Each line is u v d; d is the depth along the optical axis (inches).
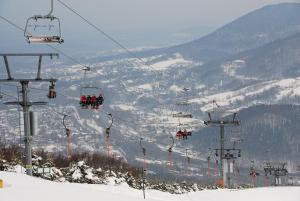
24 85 1429.6
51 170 1637.6
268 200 2167.8
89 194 741.3
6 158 1627.7
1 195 650.2
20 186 759.7
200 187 2711.6
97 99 1690.5
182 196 1968.5
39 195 672.4
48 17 1230.3
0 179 756.6
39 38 1219.2
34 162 1658.5
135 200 767.1
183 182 2497.5
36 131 1446.9
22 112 1429.6
